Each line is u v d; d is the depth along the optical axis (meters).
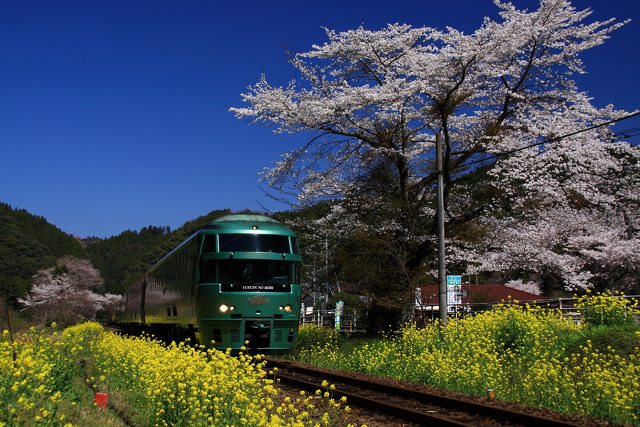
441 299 16.92
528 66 22.30
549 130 21.44
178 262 19.92
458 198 23.56
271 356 19.45
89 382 11.39
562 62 22.69
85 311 87.00
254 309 16.27
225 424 7.29
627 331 13.80
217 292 16.31
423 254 22.73
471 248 22.50
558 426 7.79
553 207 22.30
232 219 17.73
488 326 14.52
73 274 92.06
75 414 7.77
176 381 8.23
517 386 10.77
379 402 9.50
